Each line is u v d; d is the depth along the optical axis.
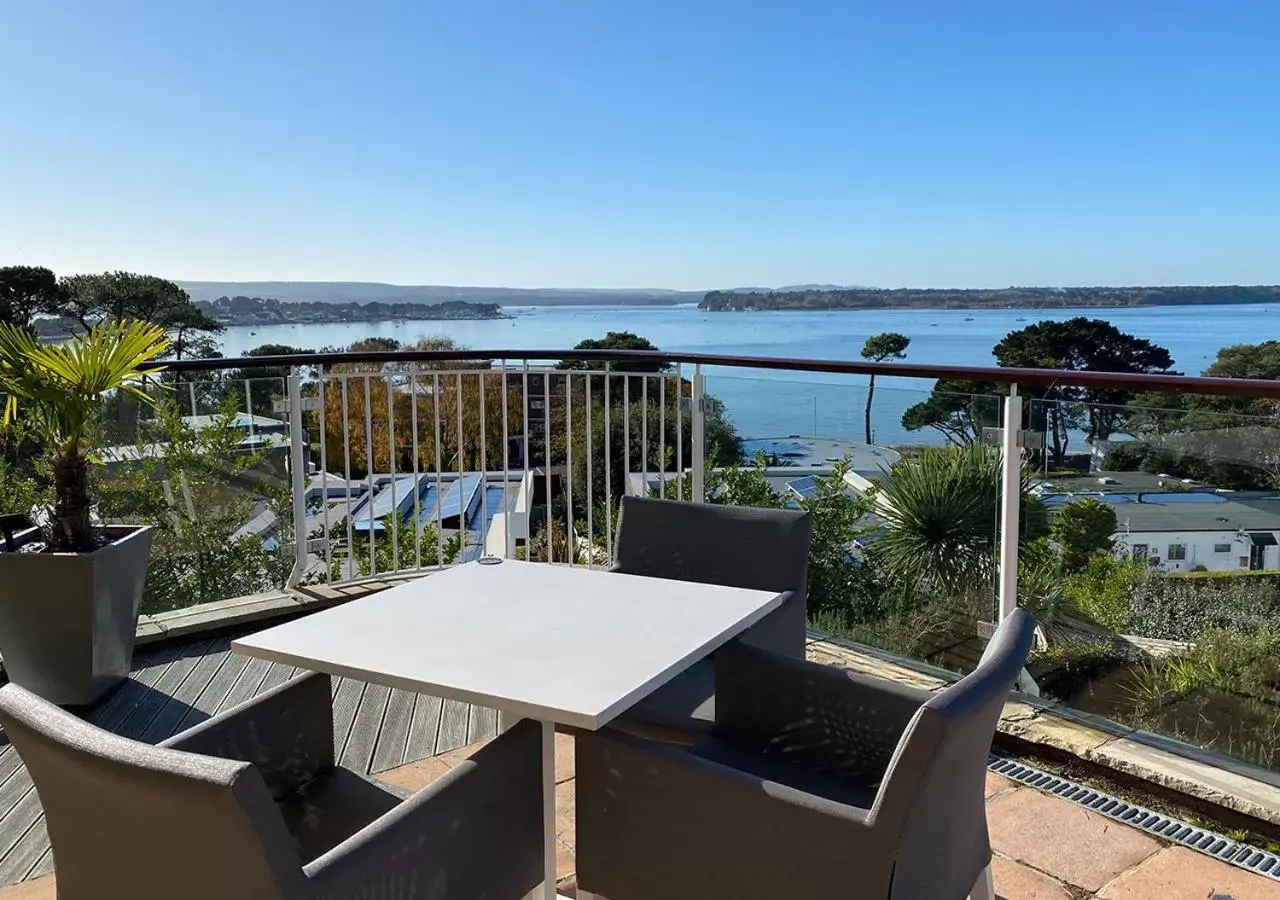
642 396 3.75
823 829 1.29
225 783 0.98
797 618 2.26
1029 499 2.59
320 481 3.92
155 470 3.43
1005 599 2.67
